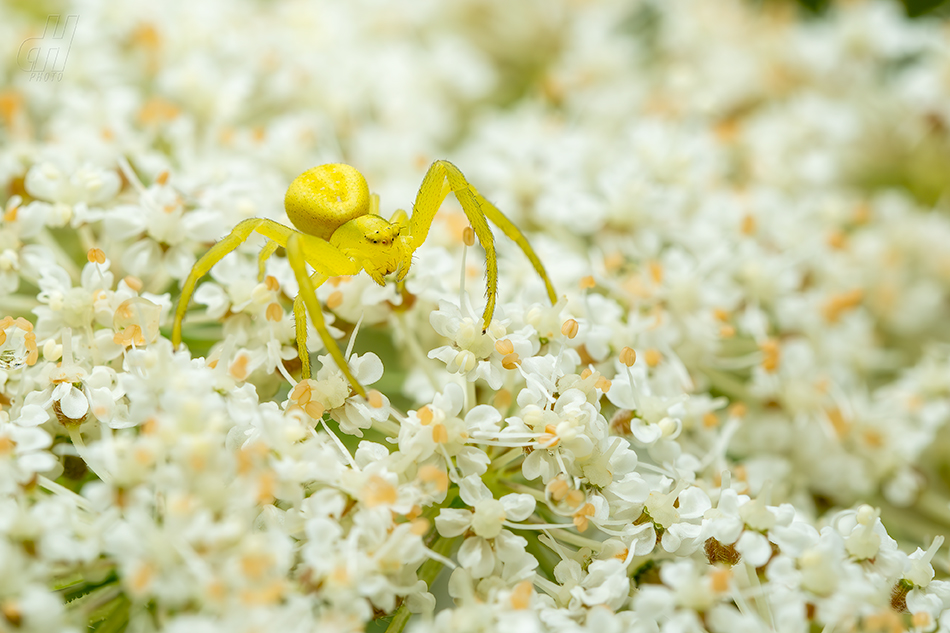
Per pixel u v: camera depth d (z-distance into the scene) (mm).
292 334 87
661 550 85
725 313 94
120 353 86
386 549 82
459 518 84
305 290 83
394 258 87
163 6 103
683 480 85
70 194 90
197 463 81
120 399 85
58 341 87
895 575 85
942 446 98
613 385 87
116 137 95
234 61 103
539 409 84
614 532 84
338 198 87
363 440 86
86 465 85
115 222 89
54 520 81
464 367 86
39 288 92
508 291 91
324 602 82
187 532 80
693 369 94
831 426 95
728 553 85
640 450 92
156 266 89
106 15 102
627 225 97
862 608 83
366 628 85
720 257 95
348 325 89
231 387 85
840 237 101
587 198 97
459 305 88
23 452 83
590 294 93
